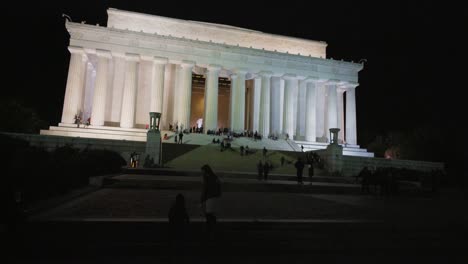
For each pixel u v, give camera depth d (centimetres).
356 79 6078
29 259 820
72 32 4966
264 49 5803
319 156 3972
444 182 3769
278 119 5666
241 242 993
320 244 1015
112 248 905
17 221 924
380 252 974
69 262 804
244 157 3878
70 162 2028
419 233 1184
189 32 5647
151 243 945
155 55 5200
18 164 1450
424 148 5256
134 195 1716
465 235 1193
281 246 979
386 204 1856
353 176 3722
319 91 6175
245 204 1569
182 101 5238
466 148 5212
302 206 1581
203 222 1106
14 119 4616
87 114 5362
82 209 1295
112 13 5344
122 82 5203
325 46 6322
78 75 4938
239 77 5534
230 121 5559
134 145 3700
